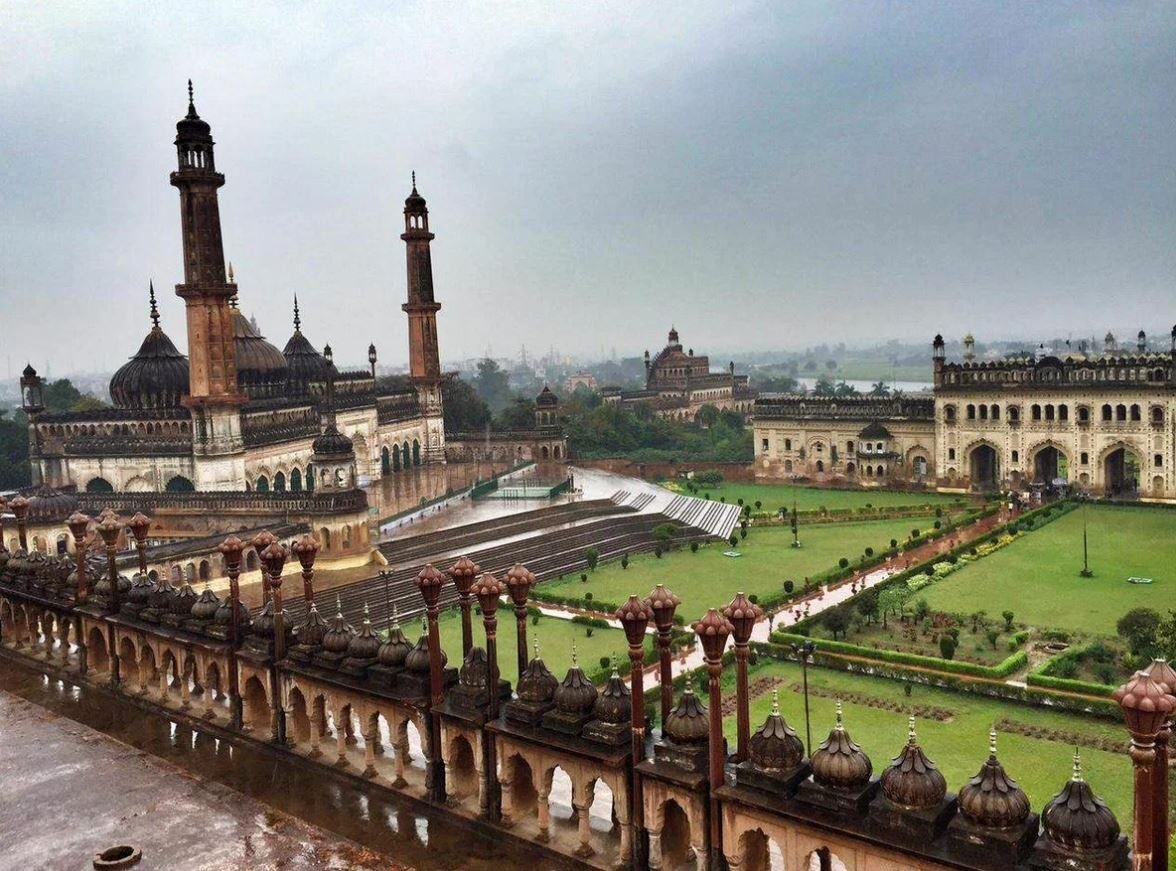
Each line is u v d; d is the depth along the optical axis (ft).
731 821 35.27
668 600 37.88
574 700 39.88
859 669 132.16
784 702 121.19
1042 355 311.47
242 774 49.19
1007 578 182.29
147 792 44.73
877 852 31.78
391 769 48.32
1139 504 261.24
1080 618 152.05
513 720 41.57
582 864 39.09
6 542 172.86
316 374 287.69
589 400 481.46
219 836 40.24
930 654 135.74
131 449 233.14
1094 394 275.18
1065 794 29.53
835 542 232.32
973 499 285.02
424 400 336.90
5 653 73.15
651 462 359.66
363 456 291.99
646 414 455.63
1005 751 103.14
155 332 250.78
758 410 339.77
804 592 177.17
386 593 161.99
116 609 64.49
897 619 156.35
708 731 36.50
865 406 322.34
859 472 317.63
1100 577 179.83
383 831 42.78
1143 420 268.21
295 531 181.88
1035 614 155.53
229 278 274.98
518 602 44.09
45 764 48.32
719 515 266.16
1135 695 26.89
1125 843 29.14
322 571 181.68
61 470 240.32
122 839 40.01
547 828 40.93
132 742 54.08
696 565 208.95
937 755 102.32
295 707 51.60
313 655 50.31
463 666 44.32
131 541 187.01
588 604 170.71
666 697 38.47
